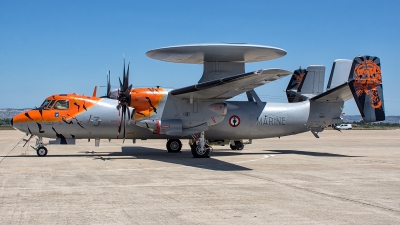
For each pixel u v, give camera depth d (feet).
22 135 155.84
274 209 29.45
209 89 61.46
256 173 48.11
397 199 33.22
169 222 25.77
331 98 75.25
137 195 34.17
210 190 36.68
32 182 40.37
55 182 40.47
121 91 66.28
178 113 67.41
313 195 34.68
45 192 35.17
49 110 66.33
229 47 63.21
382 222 26.04
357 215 27.81
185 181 41.63
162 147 93.76
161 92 67.05
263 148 92.22
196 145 67.82
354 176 46.16
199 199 32.76
